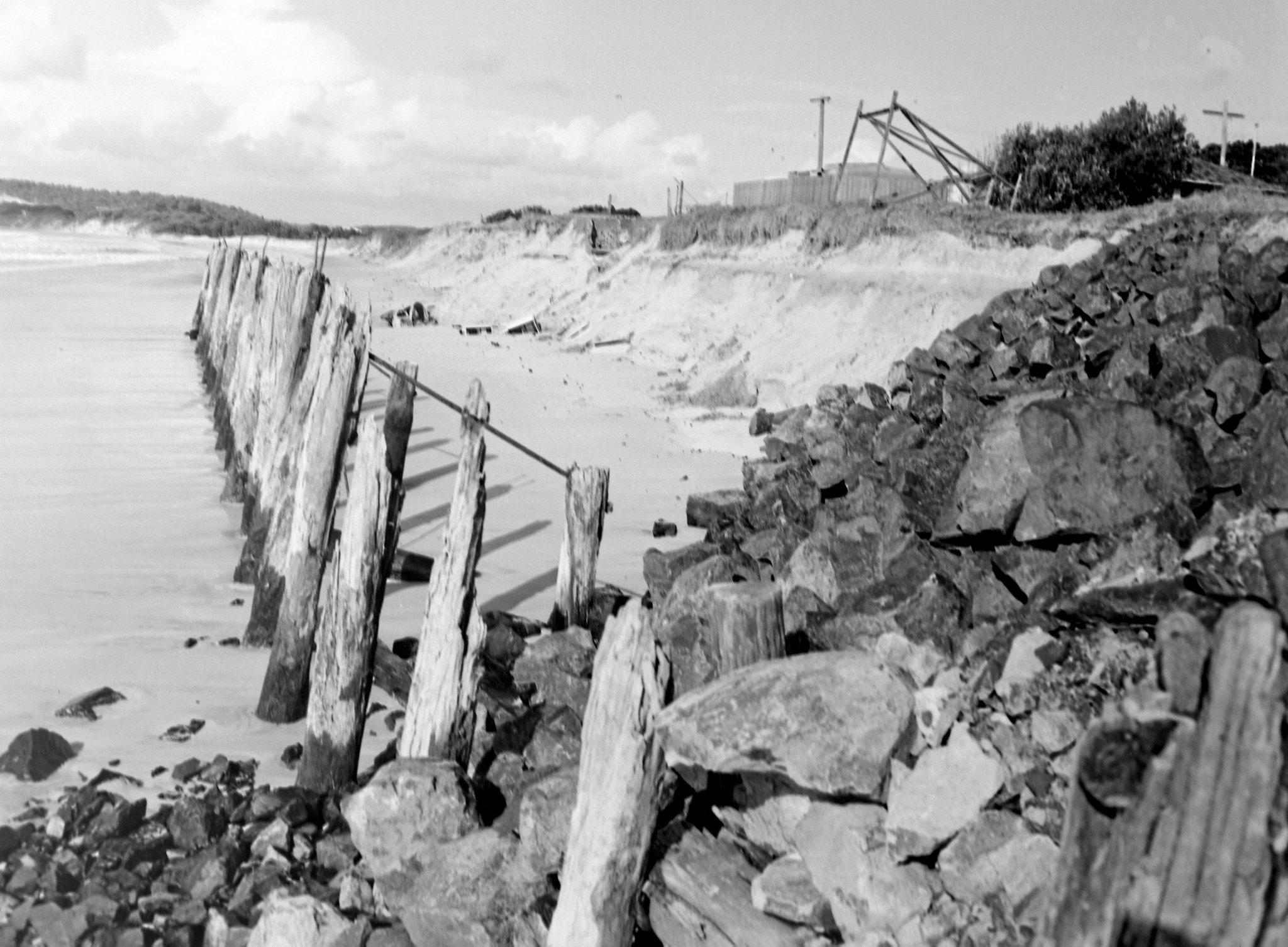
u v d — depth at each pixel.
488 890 5.45
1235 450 5.77
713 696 4.64
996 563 6.29
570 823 5.34
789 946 4.43
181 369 28.16
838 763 4.43
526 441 18.72
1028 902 3.96
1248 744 2.47
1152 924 2.55
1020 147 34.03
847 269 29.56
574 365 29.25
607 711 4.70
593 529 9.58
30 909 5.93
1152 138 32.84
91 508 14.46
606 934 4.71
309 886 6.17
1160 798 2.56
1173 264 10.16
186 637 10.14
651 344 31.75
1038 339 9.38
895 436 9.26
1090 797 2.68
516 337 37.34
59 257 76.81
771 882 4.58
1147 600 4.79
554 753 6.86
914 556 6.98
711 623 5.89
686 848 4.93
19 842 6.57
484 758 7.26
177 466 17.30
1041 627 5.16
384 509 7.24
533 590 11.41
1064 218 27.05
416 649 9.42
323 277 12.04
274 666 8.50
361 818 5.89
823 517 8.70
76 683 8.94
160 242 123.88
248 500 13.62
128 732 8.11
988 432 6.69
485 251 67.56
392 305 52.81
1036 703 4.47
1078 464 5.90
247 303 19.25
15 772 7.29
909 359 11.72
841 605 7.19
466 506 6.79
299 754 7.85
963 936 4.00
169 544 13.10
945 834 4.25
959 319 22.59
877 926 4.20
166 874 6.39
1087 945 2.67
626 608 4.73
